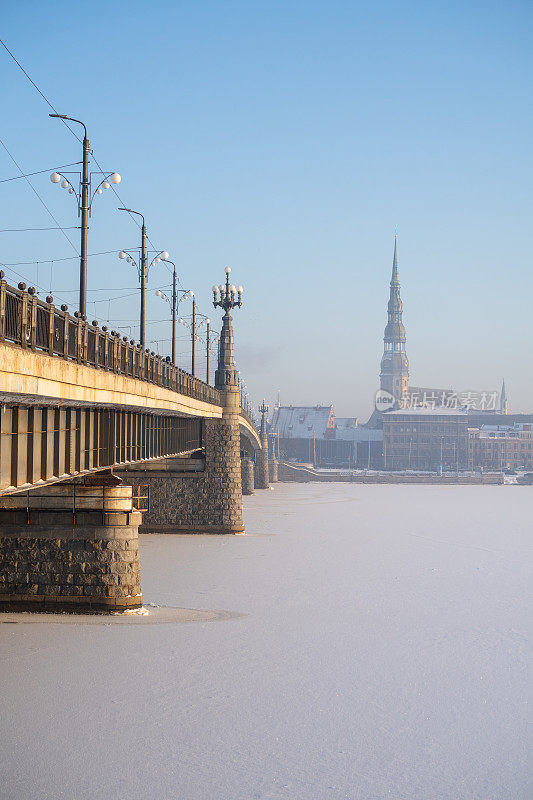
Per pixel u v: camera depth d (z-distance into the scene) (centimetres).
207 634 4634
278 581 6588
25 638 4325
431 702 3706
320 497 19050
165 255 5591
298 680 3941
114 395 4056
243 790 2800
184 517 9125
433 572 7512
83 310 3962
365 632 4950
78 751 3050
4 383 2619
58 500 4797
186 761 3003
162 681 3803
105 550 4781
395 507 16612
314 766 3006
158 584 6278
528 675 4128
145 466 9169
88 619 4691
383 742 3238
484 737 3316
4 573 4797
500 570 7769
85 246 3975
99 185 4022
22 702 3491
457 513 15500
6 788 2755
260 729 3319
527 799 2780
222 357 9362
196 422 8969
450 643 4741
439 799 2772
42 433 3481
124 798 2709
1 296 2606
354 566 7669
